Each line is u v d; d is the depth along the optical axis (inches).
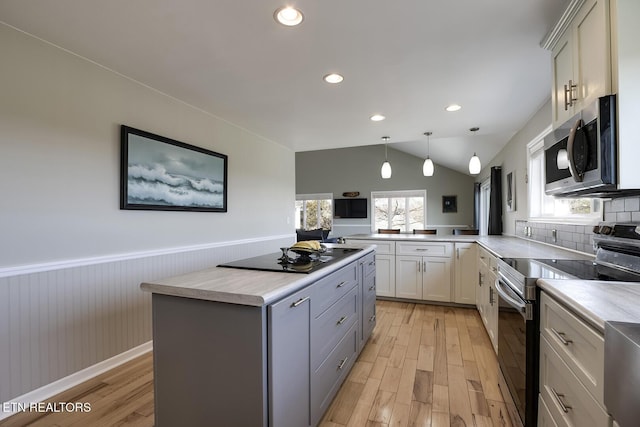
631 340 29.3
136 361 97.3
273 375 51.1
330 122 144.0
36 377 76.2
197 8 64.7
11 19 68.8
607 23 52.3
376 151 403.5
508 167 187.2
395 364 95.2
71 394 79.7
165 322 57.7
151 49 81.4
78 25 71.0
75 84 84.5
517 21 69.2
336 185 418.0
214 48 80.6
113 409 73.9
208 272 66.7
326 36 75.1
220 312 53.0
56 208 80.4
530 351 58.2
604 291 47.0
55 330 79.8
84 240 86.4
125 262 97.0
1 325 70.5
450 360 97.4
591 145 54.4
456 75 95.9
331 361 73.4
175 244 115.0
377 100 116.6
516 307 61.8
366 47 80.0
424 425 68.2
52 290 79.4
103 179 91.1
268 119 139.9
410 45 79.1
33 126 76.2
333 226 418.0
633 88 50.1
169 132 112.7
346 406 75.0
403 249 157.9
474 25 70.7
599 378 36.9
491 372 90.0
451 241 150.1
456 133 164.2
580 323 41.7
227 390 52.9
